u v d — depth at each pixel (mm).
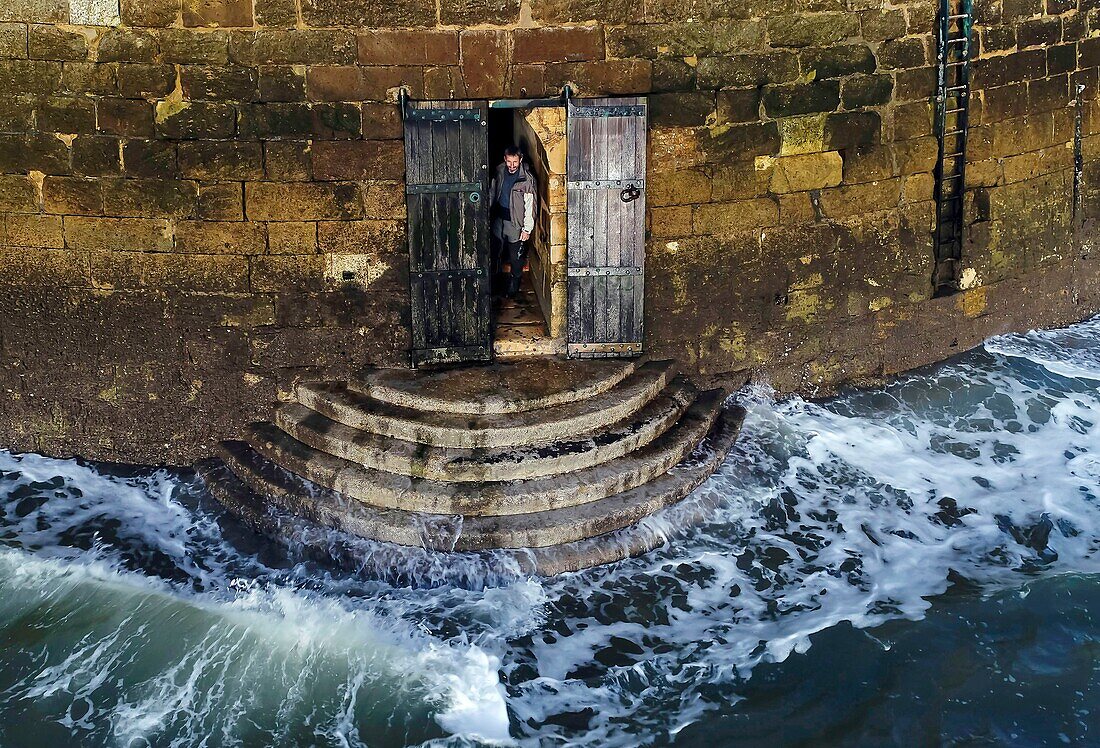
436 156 9648
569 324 10312
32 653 8164
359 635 8250
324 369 10094
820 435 10641
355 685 7832
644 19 9641
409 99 9492
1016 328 12461
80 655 8141
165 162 9438
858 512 9711
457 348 10211
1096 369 11852
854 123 10625
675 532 9266
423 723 7500
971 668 7934
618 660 8062
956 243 11578
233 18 9156
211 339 9906
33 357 9992
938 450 10656
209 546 9250
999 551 9227
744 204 10430
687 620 8453
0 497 9695
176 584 8836
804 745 7316
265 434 9898
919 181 11164
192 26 9148
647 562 9023
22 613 8539
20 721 7551
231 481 9750
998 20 11141
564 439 9469
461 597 8617
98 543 9250
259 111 9367
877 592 8727
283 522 9156
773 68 10133
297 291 9852
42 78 9258
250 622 8438
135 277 9742
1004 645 8148
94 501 9750
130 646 8234
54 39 9156
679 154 10094
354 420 9641
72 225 9617
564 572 8844
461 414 9539
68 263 9734
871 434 10805
